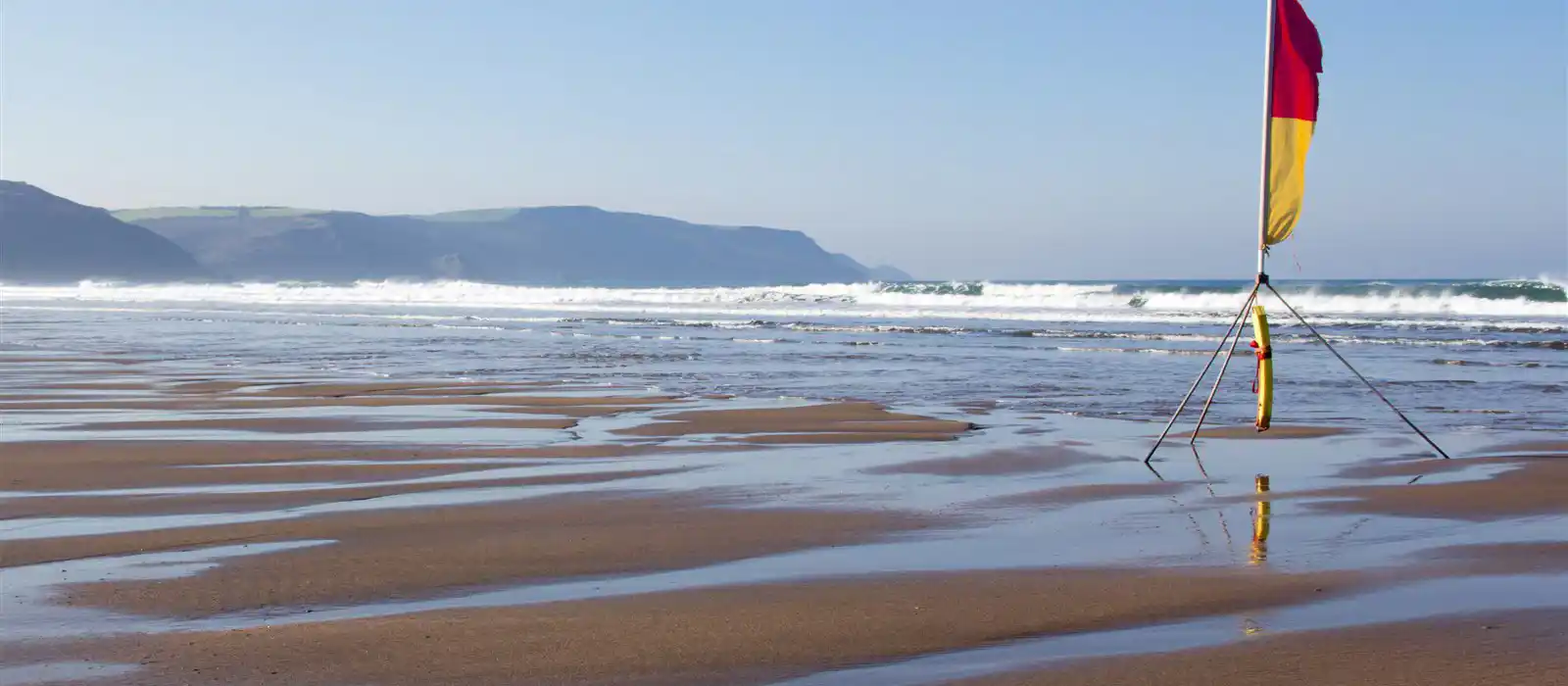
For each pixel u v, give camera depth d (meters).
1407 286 44.53
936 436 12.19
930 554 6.86
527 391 16.88
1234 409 14.59
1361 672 4.65
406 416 13.81
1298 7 10.09
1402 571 6.34
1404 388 16.75
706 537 7.29
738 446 11.51
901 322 37.53
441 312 48.59
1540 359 21.50
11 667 4.72
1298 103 10.16
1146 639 5.14
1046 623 5.39
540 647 5.02
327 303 61.56
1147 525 7.70
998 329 31.98
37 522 7.73
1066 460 10.62
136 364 21.66
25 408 14.53
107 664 4.76
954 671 4.73
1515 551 6.83
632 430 12.63
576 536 7.30
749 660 4.87
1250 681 4.56
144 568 6.43
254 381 18.14
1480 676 4.58
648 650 4.99
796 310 49.09
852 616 5.49
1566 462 10.13
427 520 7.79
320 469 9.97
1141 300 47.44
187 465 10.17
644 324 36.56
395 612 5.55
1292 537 7.32
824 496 8.76
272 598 5.82
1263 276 10.84
